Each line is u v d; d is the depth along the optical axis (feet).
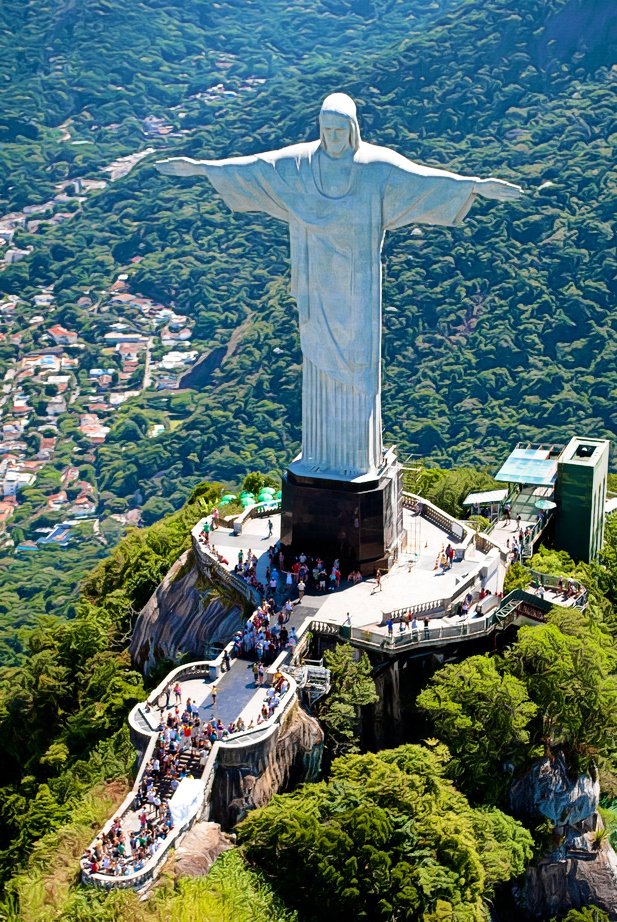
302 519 324.19
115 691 324.60
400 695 295.07
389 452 340.39
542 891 273.75
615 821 294.25
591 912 270.05
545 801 274.16
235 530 355.56
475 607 304.50
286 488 325.62
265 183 310.86
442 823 241.14
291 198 310.04
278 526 362.12
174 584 346.54
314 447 325.01
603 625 312.29
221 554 341.62
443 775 267.80
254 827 243.60
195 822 245.24
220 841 244.01
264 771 257.96
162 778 253.65
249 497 413.18
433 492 404.57
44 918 225.97
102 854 235.40
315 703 280.10
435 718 276.62
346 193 306.55
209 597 330.95
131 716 266.98
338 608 305.32
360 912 233.14
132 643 350.84
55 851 246.47
